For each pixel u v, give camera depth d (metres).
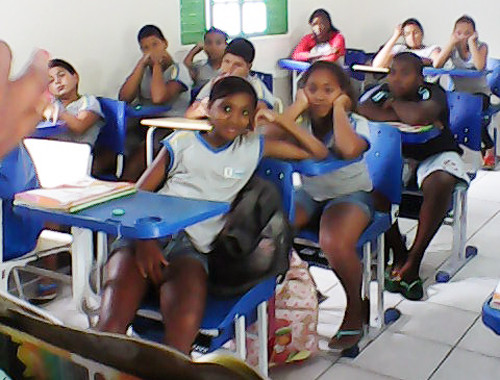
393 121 3.28
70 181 2.34
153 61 4.15
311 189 2.69
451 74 5.00
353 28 6.30
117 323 1.84
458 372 2.50
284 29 5.60
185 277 1.89
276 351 2.47
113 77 4.22
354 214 2.56
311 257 2.73
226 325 1.87
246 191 2.05
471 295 3.16
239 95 2.05
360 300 2.64
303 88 2.55
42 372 0.61
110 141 3.49
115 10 4.18
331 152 2.52
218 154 2.08
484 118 5.16
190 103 4.21
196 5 4.78
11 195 2.36
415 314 2.97
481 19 5.91
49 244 2.65
